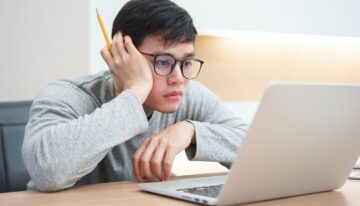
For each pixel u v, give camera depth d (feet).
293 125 2.65
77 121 3.29
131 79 3.60
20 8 6.55
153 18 3.56
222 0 7.59
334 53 9.34
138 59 3.59
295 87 2.50
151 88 3.64
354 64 9.46
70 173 3.13
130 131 3.33
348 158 3.16
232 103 8.66
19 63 6.57
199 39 8.37
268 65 8.90
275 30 8.00
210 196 2.79
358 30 8.68
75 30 6.68
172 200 2.85
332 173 3.16
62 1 6.65
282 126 2.60
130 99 3.42
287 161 2.78
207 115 4.66
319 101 2.69
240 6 7.70
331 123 2.86
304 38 8.96
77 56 6.69
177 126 3.81
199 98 4.75
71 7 6.67
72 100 3.81
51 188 3.11
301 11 8.19
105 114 3.31
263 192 2.80
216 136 3.94
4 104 4.71
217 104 4.77
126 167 4.21
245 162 2.54
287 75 9.07
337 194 3.19
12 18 6.52
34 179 3.18
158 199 2.88
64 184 3.14
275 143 2.62
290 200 2.95
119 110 3.34
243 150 2.49
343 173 3.23
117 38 3.70
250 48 8.75
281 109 2.52
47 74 6.67
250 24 7.79
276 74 8.98
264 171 2.69
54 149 3.15
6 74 6.53
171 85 3.67
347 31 8.60
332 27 8.46
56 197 2.94
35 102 3.74
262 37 8.79
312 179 3.06
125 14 3.75
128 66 3.60
